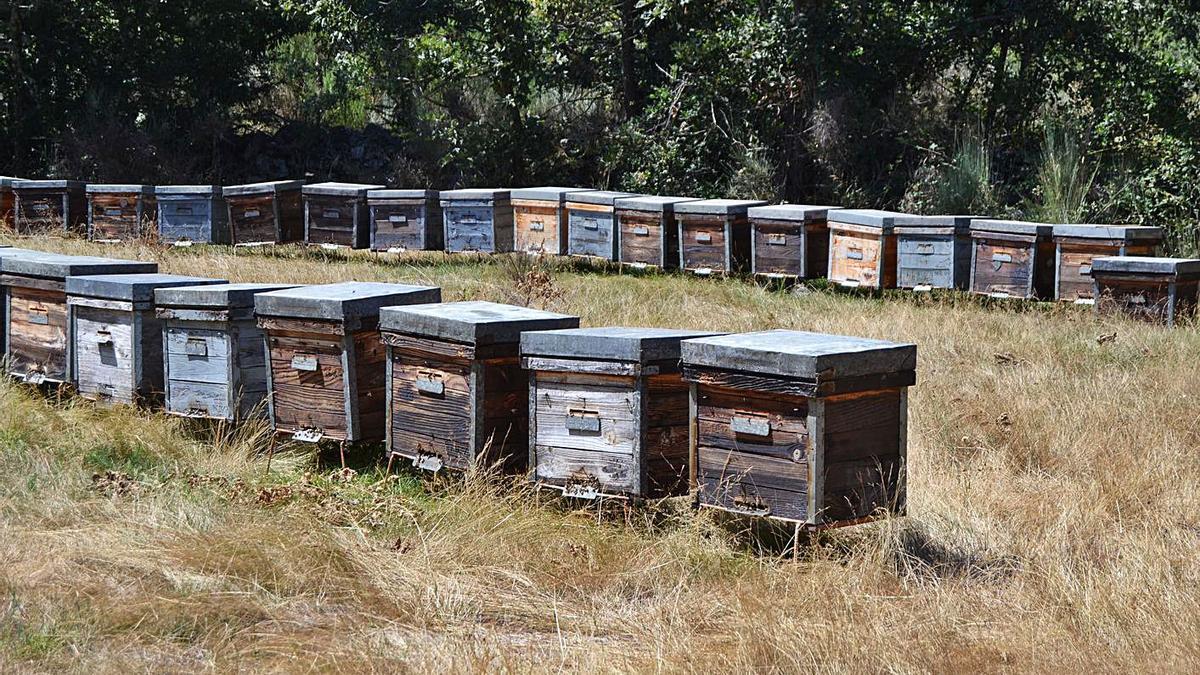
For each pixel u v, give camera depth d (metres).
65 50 24.66
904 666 4.76
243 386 8.09
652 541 6.29
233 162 25.83
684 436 6.70
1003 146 22.52
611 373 6.50
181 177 24.31
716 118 22.97
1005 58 22.16
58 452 7.38
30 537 5.84
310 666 4.70
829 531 6.48
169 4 24.83
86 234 18.30
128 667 4.60
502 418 7.05
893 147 22.38
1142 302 13.09
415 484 7.36
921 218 14.12
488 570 5.91
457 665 4.73
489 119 24.45
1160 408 8.77
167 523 6.16
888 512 6.07
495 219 16.31
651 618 5.37
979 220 14.12
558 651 5.00
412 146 25.02
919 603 5.52
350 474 7.46
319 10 24.77
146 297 8.45
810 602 5.46
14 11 23.75
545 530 6.32
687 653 4.94
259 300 7.80
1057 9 21.06
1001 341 11.45
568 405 6.71
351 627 5.16
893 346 6.05
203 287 8.17
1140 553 5.99
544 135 24.42
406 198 16.31
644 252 15.63
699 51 22.19
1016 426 8.33
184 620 5.07
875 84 22.20
